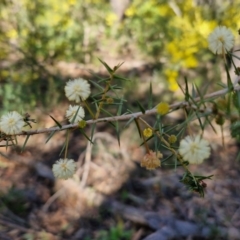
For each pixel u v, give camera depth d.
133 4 1.20
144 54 1.08
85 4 1.19
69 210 0.61
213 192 0.64
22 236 0.56
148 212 0.60
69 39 1.05
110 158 0.71
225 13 0.79
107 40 1.17
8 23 0.97
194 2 0.87
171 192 0.64
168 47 0.81
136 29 1.15
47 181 0.66
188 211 0.61
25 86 0.84
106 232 0.58
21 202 0.62
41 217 0.60
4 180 0.66
